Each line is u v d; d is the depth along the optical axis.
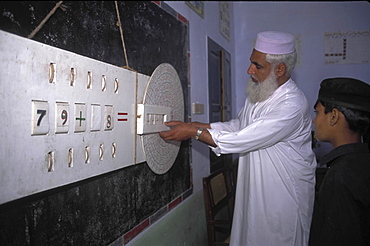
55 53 0.79
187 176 1.85
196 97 2.10
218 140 1.35
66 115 0.83
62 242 0.86
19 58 0.69
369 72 1.77
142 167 1.32
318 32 2.96
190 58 1.98
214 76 2.55
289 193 1.44
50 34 0.81
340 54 2.88
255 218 1.47
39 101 0.74
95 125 0.96
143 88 1.29
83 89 0.90
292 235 1.42
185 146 1.83
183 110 1.74
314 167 1.53
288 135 1.41
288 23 3.09
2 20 0.68
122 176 1.17
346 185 0.80
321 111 0.93
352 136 0.87
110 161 1.05
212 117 2.44
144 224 1.33
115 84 1.07
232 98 3.18
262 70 1.47
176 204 1.68
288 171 1.44
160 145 1.46
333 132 0.90
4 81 0.65
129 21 1.22
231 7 3.21
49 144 0.78
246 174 1.58
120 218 1.15
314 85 2.97
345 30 2.78
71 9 0.89
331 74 2.90
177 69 1.73
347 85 0.87
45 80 0.76
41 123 0.74
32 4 0.76
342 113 0.87
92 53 0.99
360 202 0.78
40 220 0.79
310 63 2.99
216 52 2.62
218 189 2.09
